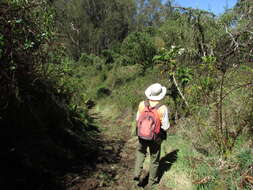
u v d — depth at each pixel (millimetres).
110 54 23234
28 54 4129
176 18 7043
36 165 3727
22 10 3645
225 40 4977
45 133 4602
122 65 17188
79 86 10094
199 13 6086
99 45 34844
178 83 6090
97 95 13133
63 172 3984
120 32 39375
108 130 7566
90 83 16406
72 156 4605
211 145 4016
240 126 3863
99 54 34625
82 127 6578
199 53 6246
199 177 3490
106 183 3939
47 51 4816
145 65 12859
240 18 5211
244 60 3898
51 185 3531
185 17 6520
